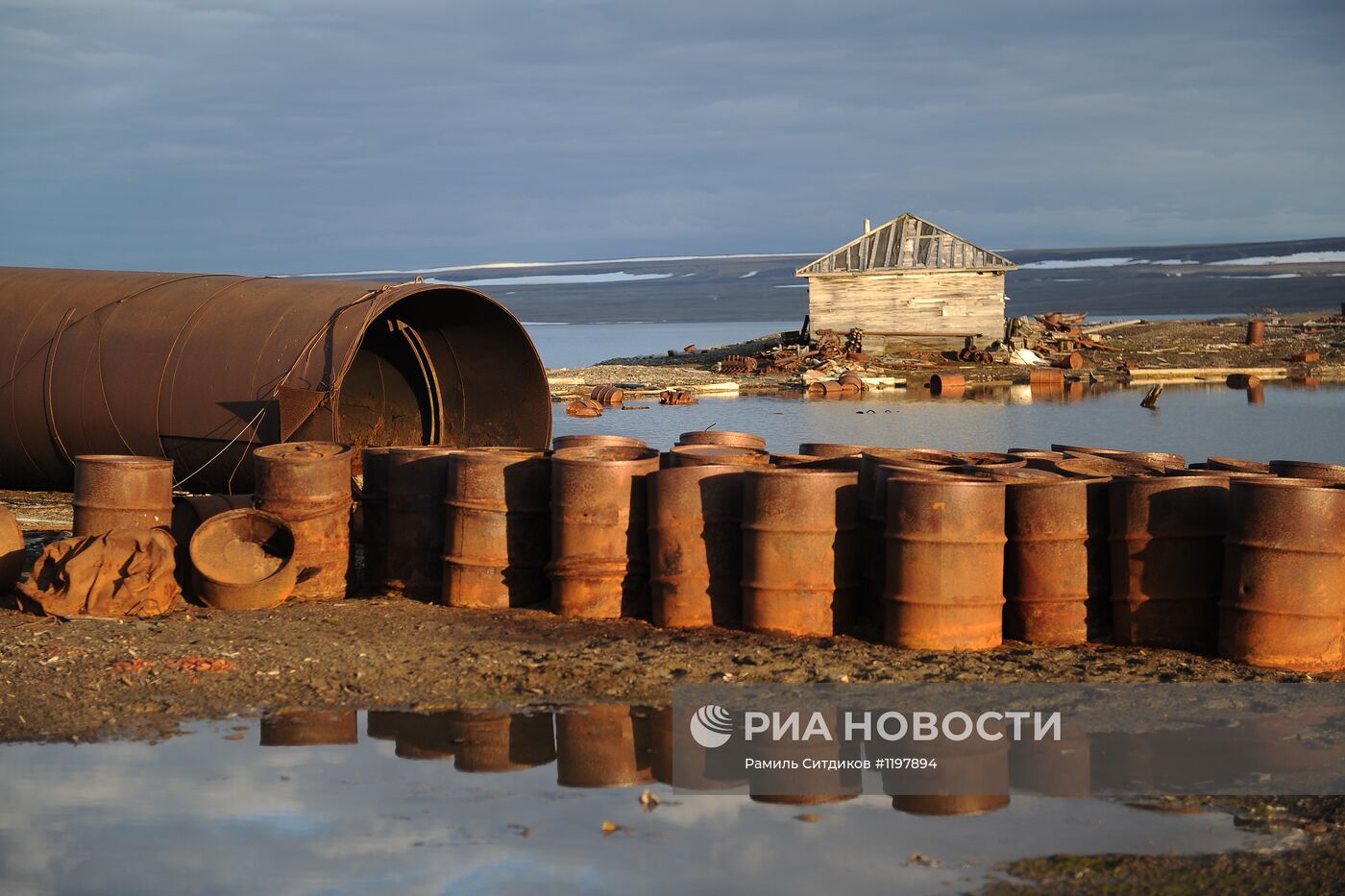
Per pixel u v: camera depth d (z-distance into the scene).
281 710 9.35
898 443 33.97
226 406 16.86
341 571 12.88
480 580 12.25
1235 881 6.59
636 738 8.80
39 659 10.26
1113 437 35.41
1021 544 10.88
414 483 12.77
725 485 11.40
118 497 12.61
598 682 9.86
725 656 10.48
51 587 11.97
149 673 10.01
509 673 10.07
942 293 63.75
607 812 7.64
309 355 16.72
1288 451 31.91
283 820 7.50
